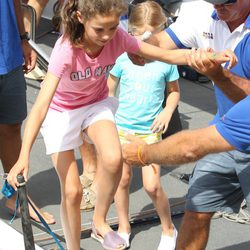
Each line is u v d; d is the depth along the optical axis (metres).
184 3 7.98
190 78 8.20
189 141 3.43
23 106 4.86
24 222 3.19
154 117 4.86
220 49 3.93
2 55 4.53
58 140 3.97
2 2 4.45
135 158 3.76
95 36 3.52
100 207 4.27
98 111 3.94
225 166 3.95
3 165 5.02
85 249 4.73
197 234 4.12
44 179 5.64
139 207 5.33
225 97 3.88
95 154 5.31
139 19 4.47
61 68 3.66
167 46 4.18
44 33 9.08
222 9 3.71
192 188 4.09
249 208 3.96
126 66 4.84
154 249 4.82
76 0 3.53
